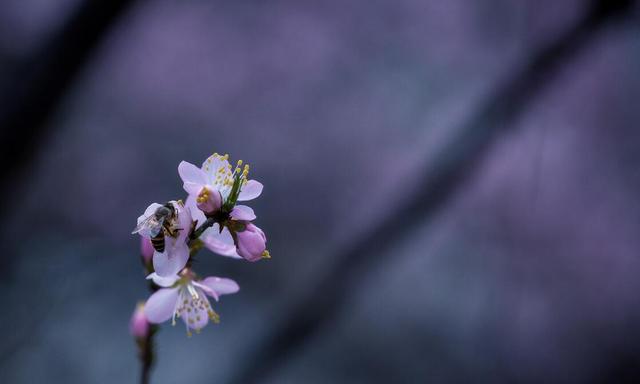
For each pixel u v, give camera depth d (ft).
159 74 6.31
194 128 6.31
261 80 6.59
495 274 5.92
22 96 2.98
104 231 5.53
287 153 6.38
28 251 4.93
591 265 5.96
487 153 4.22
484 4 6.43
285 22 6.77
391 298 5.66
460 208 5.86
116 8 2.95
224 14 6.62
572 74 5.69
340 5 6.89
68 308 4.80
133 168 5.90
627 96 5.94
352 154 6.40
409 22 6.77
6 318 4.52
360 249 3.97
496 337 5.74
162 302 2.01
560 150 5.96
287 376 5.07
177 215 1.94
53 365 4.50
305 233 5.99
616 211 6.01
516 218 5.87
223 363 4.38
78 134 5.66
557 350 5.74
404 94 6.58
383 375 5.30
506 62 6.05
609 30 4.75
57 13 5.22
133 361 4.81
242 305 5.26
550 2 4.52
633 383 5.66
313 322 3.86
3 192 3.13
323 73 6.71
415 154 6.33
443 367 5.49
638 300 5.83
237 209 1.96
